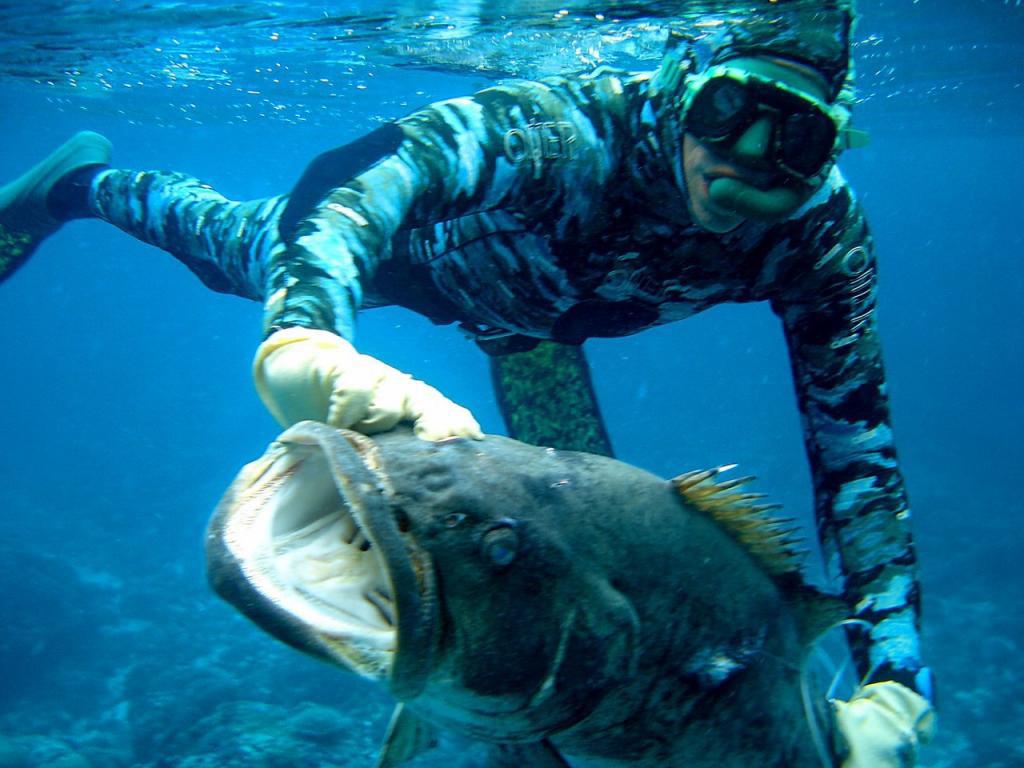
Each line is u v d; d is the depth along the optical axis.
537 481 1.65
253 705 12.45
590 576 1.63
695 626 1.79
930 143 37.84
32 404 56.00
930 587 18.53
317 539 1.50
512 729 1.59
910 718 2.39
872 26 12.37
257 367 1.68
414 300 3.22
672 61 2.33
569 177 2.41
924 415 44.97
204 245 3.87
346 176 2.09
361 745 11.46
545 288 2.79
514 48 10.59
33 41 12.95
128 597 18.55
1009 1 11.26
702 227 2.39
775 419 40.34
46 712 13.88
